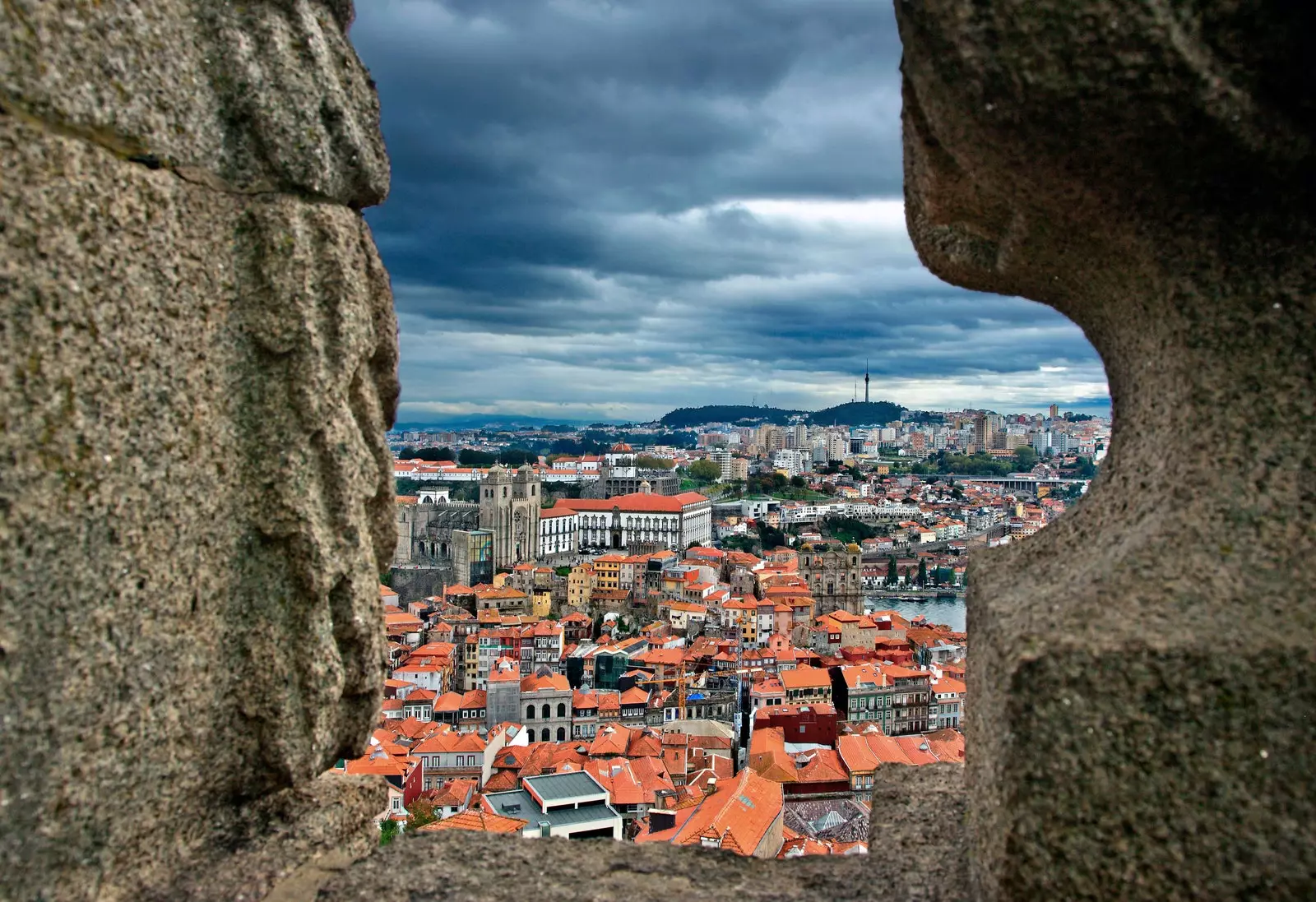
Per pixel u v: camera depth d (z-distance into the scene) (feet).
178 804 12.10
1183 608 9.27
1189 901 8.93
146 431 11.33
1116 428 12.99
